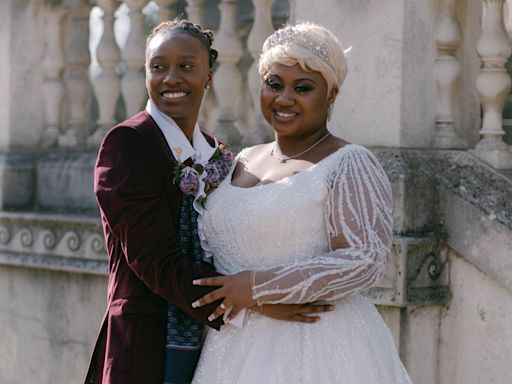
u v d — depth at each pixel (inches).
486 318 158.2
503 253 155.1
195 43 128.6
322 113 125.5
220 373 124.8
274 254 123.3
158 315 126.5
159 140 126.3
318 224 121.8
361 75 165.9
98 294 198.4
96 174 124.9
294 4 177.3
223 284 121.1
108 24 208.8
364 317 126.3
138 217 122.2
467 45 171.2
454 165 164.9
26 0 216.7
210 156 133.0
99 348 131.5
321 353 122.0
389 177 159.6
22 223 208.1
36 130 219.3
